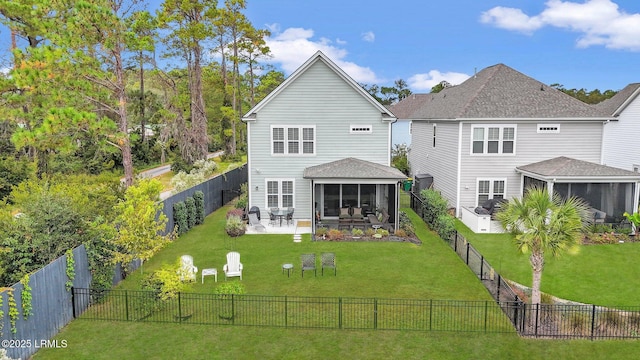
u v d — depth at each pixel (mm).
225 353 9969
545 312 11867
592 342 10445
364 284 14094
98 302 12664
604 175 19797
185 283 12969
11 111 18406
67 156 32531
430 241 19141
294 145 22641
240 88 51469
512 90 24203
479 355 9875
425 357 9789
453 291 13469
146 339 10594
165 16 33812
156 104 47969
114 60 21125
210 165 33750
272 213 21922
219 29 42750
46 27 18469
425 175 29062
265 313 11945
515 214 11242
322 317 11695
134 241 13219
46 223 11938
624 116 25703
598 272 15312
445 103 28875
